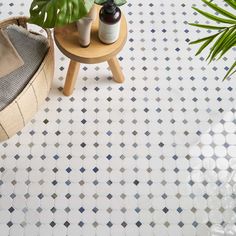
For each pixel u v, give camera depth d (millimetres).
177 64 2316
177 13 2461
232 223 1958
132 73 2289
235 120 2182
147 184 2029
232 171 2066
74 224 1942
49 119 2160
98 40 1913
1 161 2057
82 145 2107
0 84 1811
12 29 1934
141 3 2480
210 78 2283
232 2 1338
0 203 1970
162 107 2207
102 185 2023
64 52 1894
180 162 2078
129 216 1962
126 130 2148
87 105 2203
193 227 1947
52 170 2049
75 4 1542
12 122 1878
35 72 1865
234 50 2359
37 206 1972
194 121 2176
